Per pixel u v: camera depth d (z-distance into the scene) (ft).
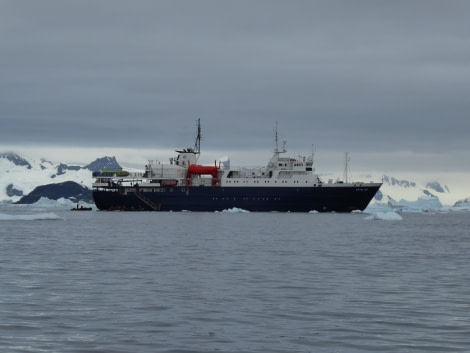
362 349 95.66
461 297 138.31
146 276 168.86
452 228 478.18
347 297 137.90
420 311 122.52
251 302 131.23
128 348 95.20
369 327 109.09
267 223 493.77
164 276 169.27
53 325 108.88
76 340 99.30
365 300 134.31
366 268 192.85
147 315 117.39
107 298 134.31
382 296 139.44
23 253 232.94
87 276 168.25
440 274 179.11
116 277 166.61
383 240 325.01
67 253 234.17
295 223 498.28
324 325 110.52
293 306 127.13
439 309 124.47
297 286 153.17
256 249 257.75
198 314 118.73
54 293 140.05
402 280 165.58
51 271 178.40
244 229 411.34
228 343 98.48
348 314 119.55
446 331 106.22
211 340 100.12
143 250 249.34
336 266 197.57
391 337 102.37
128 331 105.29
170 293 141.28
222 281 160.66
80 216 655.76
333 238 334.65
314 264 202.59
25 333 103.35
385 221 596.29
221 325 110.11
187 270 182.80
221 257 222.07
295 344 98.22
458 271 186.80
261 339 100.99
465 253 249.14
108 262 203.31
